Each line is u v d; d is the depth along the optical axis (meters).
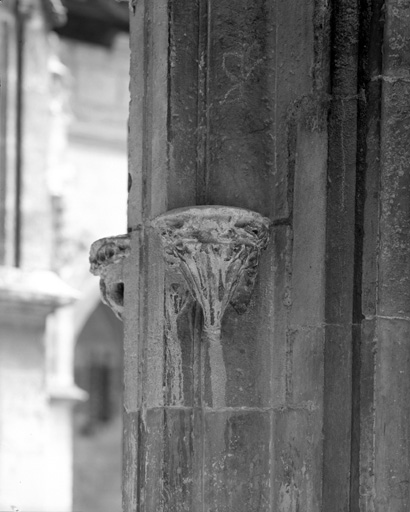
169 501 8.46
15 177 26.47
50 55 28.69
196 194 8.53
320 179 8.30
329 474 8.13
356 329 8.16
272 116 8.66
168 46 8.59
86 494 37.28
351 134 8.27
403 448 8.07
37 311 25.34
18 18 27.02
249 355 8.48
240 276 8.40
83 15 33.62
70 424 29.77
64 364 31.28
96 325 37.91
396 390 8.09
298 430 8.31
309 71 8.45
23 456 25.16
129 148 9.01
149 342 8.61
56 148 29.22
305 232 8.39
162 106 8.59
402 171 8.20
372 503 8.03
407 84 8.27
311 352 8.27
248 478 8.45
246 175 8.56
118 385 38.00
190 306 8.49
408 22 8.30
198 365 8.48
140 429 8.67
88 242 34.12
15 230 26.14
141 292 8.70
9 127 26.67
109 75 34.84
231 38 8.65
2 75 26.81
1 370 25.11
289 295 8.48
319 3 8.43
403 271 8.16
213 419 8.42
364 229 8.20
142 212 8.75
